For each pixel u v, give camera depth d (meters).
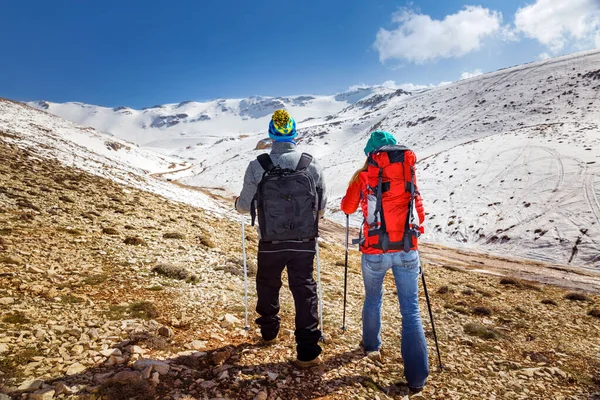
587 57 116.88
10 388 2.72
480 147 58.09
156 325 4.28
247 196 3.54
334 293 7.35
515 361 4.72
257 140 196.88
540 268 24.52
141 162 110.94
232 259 8.61
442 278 12.53
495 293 10.25
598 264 25.53
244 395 3.11
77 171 24.58
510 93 113.12
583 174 38.53
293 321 5.15
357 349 4.40
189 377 3.27
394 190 3.57
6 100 94.44
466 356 4.71
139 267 6.77
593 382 4.23
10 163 18.39
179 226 13.45
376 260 3.69
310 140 167.00
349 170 82.44
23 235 7.45
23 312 4.05
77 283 5.41
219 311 5.14
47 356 3.27
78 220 10.31
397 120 133.88
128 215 13.13
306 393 3.29
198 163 191.12
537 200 36.84
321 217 3.93
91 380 2.99
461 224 37.78
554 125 59.97
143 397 2.86
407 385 3.72
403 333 3.64
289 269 3.61
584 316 7.98
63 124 99.81
